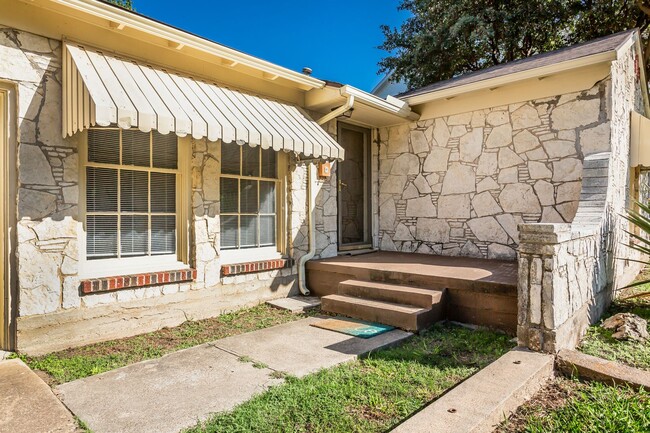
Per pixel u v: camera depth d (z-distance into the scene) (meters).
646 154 8.48
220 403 3.57
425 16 17.89
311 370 4.29
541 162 7.43
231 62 6.35
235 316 6.57
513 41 15.87
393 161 9.68
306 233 8.15
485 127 8.15
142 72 5.44
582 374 3.98
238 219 7.14
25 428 3.11
